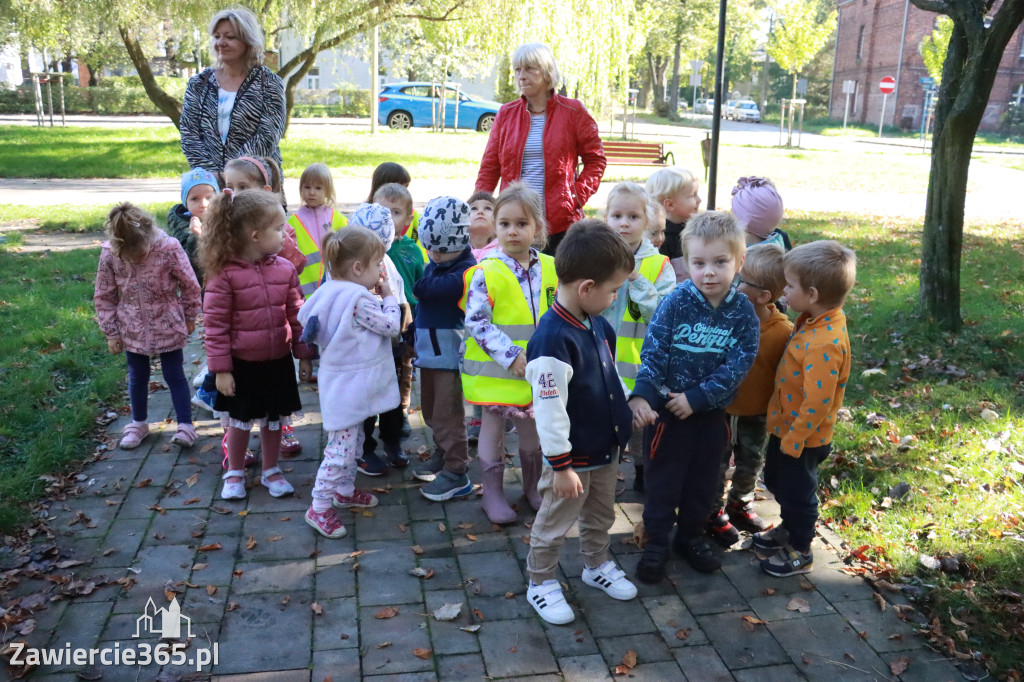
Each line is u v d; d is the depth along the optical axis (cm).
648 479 343
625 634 310
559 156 493
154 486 412
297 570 344
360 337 368
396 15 1936
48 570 337
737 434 375
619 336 400
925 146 3372
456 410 399
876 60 4725
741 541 377
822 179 2019
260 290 383
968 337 653
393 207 459
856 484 423
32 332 628
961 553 359
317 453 457
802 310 335
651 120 4881
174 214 506
